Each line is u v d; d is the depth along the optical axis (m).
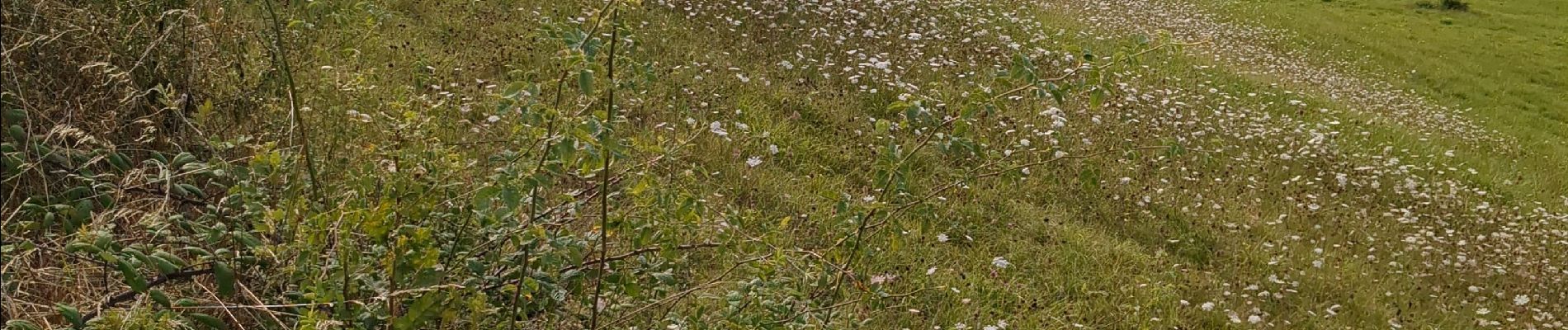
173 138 3.82
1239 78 16.03
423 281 3.13
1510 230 10.67
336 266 3.16
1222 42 20.31
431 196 3.37
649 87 7.48
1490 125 20.12
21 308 2.88
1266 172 10.55
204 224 3.41
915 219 6.78
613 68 3.20
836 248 4.23
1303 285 7.70
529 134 3.27
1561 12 33.94
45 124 3.49
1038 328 5.98
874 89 9.52
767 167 7.33
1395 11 32.41
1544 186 14.37
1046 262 6.94
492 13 9.60
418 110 4.47
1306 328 7.02
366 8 5.10
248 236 3.06
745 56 10.14
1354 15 30.53
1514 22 32.25
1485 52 27.86
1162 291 6.90
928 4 13.66
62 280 3.15
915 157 7.88
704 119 7.61
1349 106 16.72
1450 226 10.45
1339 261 8.52
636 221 3.57
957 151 4.01
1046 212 7.78
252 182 3.29
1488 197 12.23
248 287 3.36
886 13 12.65
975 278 6.31
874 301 4.34
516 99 3.19
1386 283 8.26
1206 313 6.74
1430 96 22.31
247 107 4.13
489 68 8.19
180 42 4.11
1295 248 8.52
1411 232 9.93
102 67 3.77
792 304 3.95
